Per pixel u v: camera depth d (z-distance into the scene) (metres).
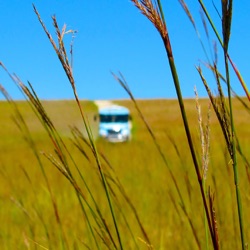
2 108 85.50
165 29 1.96
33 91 2.78
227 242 4.70
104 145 29.97
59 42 2.41
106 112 40.75
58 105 89.00
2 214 10.09
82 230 7.79
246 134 32.41
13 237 7.54
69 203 11.08
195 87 2.13
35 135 40.09
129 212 9.33
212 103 2.12
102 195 11.05
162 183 11.90
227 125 2.15
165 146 24.20
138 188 12.71
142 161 18.80
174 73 1.98
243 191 4.33
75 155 19.25
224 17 2.12
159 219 8.23
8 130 64.44
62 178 14.44
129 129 39.88
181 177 11.71
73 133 3.14
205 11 2.22
